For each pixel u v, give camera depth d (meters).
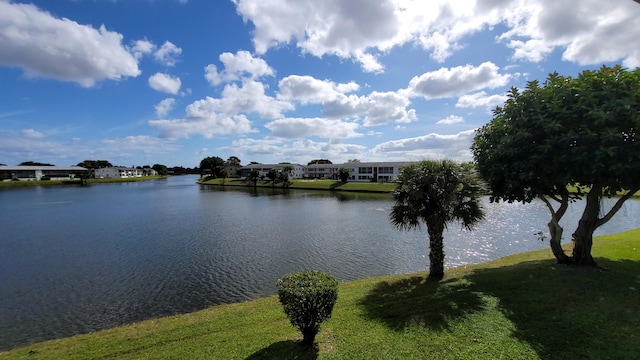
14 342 9.02
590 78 7.90
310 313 5.39
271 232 23.89
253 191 70.56
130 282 13.67
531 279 8.48
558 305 6.67
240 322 7.79
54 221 30.84
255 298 11.84
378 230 24.16
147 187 91.31
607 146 7.12
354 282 11.85
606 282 7.80
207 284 13.35
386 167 89.25
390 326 6.30
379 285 10.67
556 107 7.94
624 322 5.83
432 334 5.80
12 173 112.31
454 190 10.46
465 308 6.91
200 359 5.61
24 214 36.16
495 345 5.30
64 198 56.38
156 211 37.41
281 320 7.50
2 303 11.67
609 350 4.97
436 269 11.19
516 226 24.69
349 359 5.12
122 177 143.88
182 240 21.59
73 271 15.23
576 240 9.68
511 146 8.77
